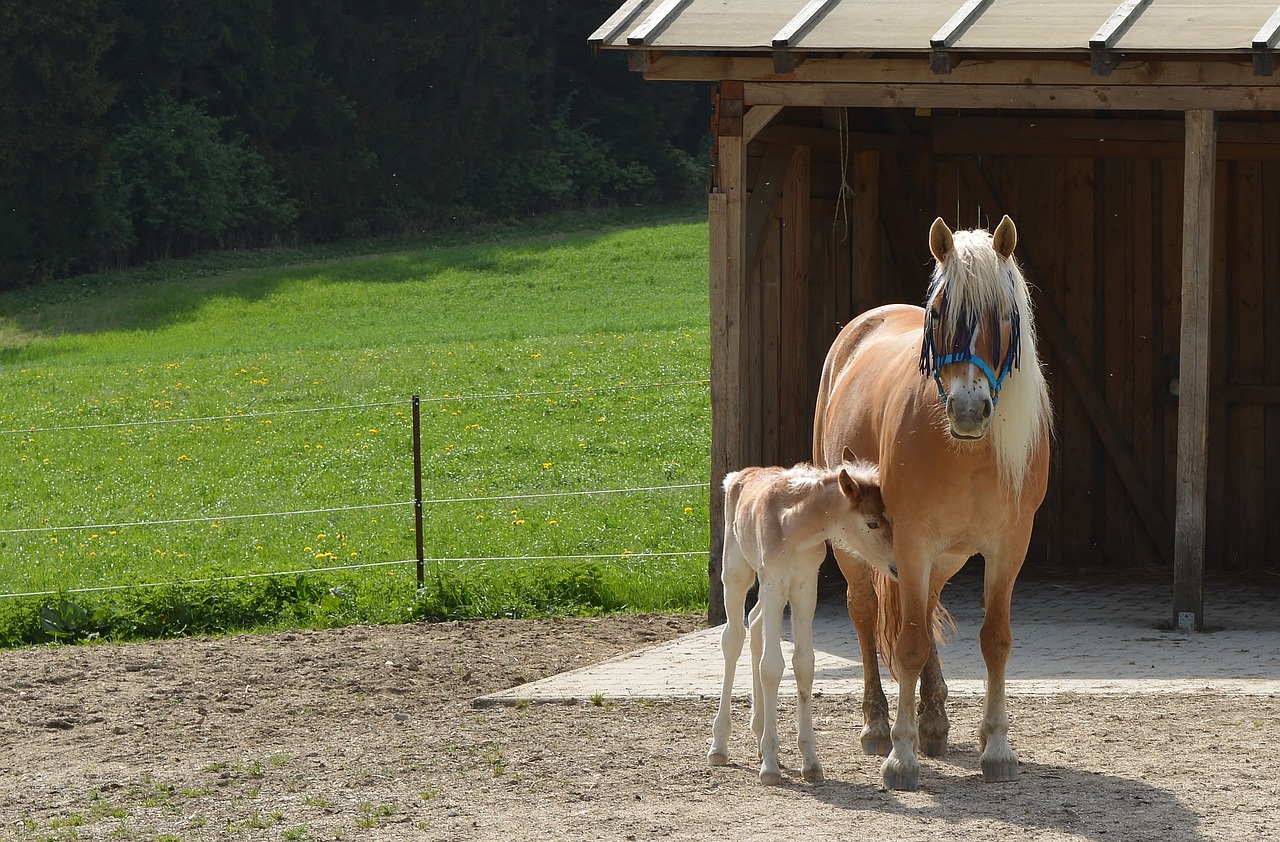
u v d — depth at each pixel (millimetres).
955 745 7805
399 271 53875
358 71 66562
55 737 8734
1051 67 10500
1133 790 6691
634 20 11508
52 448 24094
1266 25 9891
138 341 41875
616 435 23047
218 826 6695
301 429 24797
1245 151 13656
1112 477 14523
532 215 70312
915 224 14539
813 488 6949
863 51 10570
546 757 7742
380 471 21516
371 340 38219
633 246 56781
